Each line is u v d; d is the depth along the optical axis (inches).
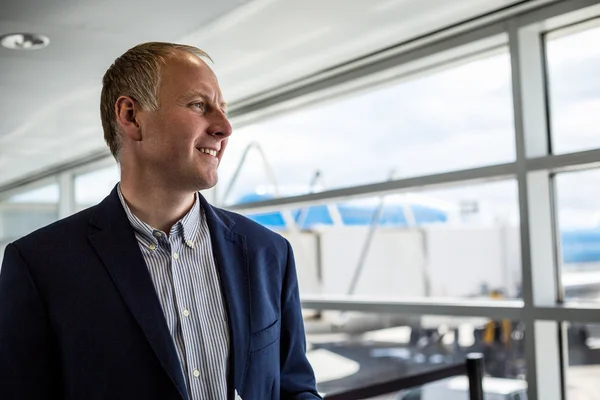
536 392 106.6
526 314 107.6
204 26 113.8
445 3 105.9
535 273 107.7
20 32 115.3
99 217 53.9
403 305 125.9
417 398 241.0
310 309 146.2
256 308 54.8
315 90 146.3
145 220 54.2
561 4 104.0
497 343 467.2
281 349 58.9
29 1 102.3
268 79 146.4
